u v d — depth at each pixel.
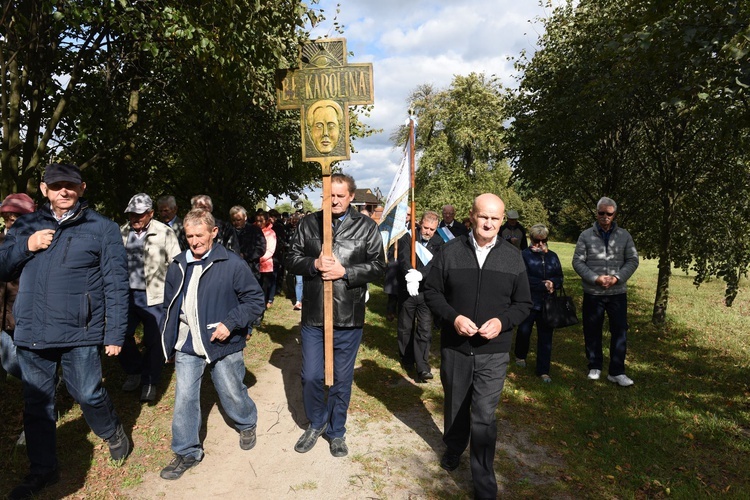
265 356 6.06
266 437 3.86
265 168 12.68
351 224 3.58
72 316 2.89
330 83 3.44
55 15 4.49
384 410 4.45
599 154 9.26
